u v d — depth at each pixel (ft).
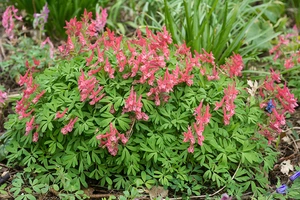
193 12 3.95
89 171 3.16
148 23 4.23
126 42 3.26
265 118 3.34
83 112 3.09
